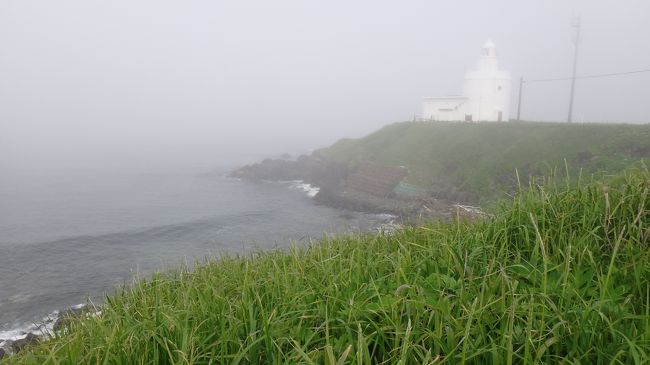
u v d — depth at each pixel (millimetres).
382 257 5109
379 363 2928
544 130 40031
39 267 24688
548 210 4855
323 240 7281
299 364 2816
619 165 29594
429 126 55156
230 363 3270
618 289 3375
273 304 4117
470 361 2848
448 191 37406
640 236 3977
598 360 2641
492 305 3289
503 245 4336
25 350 4566
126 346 3422
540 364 2652
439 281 3824
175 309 4383
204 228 33375
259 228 33062
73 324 5461
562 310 3104
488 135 43906
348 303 3650
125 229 33094
